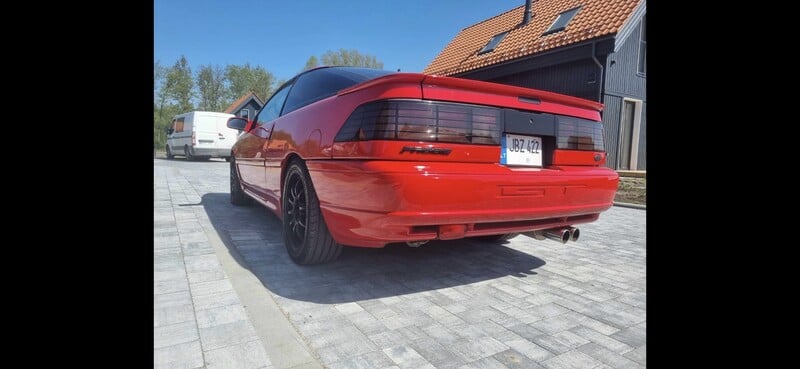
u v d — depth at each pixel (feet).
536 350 6.05
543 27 35.22
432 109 6.84
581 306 7.71
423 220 6.57
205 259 9.30
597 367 5.61
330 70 10.51
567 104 8.71
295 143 9.45
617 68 29.71
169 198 18.45
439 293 8.18
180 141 56.95
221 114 54.70
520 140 8.03
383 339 6.23
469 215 6.92
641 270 9.99
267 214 15.53
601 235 14.16
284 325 6.36
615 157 30.81
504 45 37.45
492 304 7.71
